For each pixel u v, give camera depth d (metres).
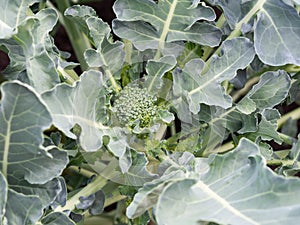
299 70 0.56
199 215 0.38
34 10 0.59
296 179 0.38
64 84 0.40
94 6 0.96
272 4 0.51
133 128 0.48
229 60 0.50
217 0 0.53
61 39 0.96
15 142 0.38
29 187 0.42
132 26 0.50
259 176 0.39
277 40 0.50
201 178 0.41
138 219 0.48
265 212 0.38
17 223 0.41
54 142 0.49
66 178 0.65
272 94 0.52
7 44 0.47
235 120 0.52
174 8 0.49
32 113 0.36
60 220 0.44
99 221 0.75
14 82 0.34
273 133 0.51
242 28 0.52
